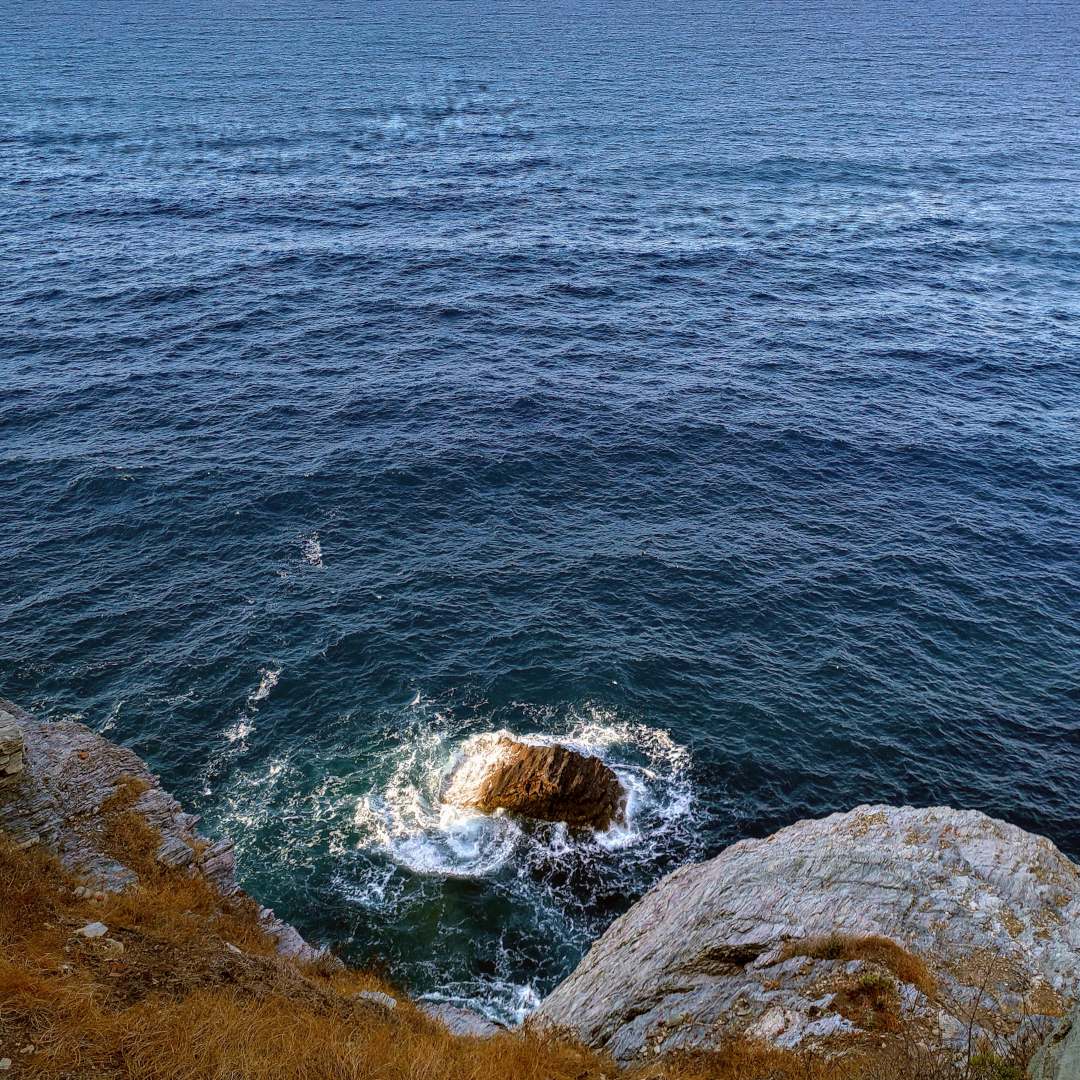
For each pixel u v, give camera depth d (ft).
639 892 113.39
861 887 75.46
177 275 282.56
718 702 138.41
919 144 463.83
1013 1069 50.37
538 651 146.51
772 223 349.82
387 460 193.26
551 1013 81.25
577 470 194.29
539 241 323.98
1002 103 563.89
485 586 160.66
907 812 85.61
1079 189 394.32
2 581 155.33
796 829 89.56
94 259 293.23
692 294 284.00
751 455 200.85
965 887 73.31
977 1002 60.85
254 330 249.75
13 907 69.62
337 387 222.28
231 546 167.53
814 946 68.39
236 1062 50.37
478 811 121.80
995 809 122.52
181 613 151.33
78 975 59.67
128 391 215.51
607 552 170.19
